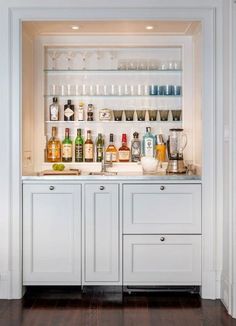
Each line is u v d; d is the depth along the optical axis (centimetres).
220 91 357
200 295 367
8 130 358
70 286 388
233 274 323
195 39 396
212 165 358
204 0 355
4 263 360
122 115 420
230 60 328
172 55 420
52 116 415
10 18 358
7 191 358
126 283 364
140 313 326
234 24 324
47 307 339
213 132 357
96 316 320
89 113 418
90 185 362
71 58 419
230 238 329
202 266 361
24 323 306
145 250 363
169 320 312
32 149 405
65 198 364
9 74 358
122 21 364
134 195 362
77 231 363
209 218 359
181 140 405
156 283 363
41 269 365
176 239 362
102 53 420
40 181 362
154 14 359
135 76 420
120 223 362
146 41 411
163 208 363
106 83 421
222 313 326
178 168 386
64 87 418
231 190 327
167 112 414
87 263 363
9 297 359
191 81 412
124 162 416
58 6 358
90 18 360
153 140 415
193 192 362
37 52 411
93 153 419
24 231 363
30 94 397
